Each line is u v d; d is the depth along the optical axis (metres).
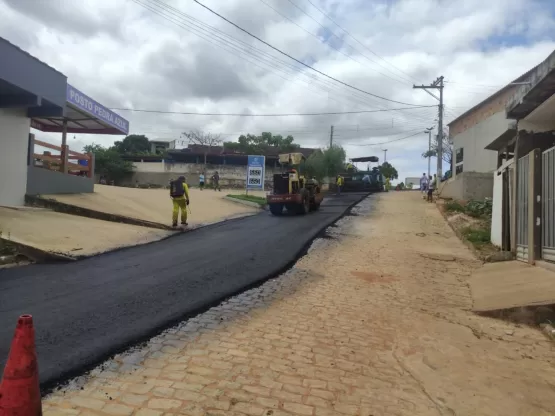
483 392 4.09
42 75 12.71
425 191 33.44
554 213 8.44
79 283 7.06
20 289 6.57
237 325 5.45
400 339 5.34
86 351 4.46
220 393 3.75
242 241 12.08
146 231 13.02
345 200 28.47
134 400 3.58
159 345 4.71
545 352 5.12
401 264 9.92
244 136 58.22
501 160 13.58
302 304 6.51
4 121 12.91
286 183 20.00
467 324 6.08
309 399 3.75
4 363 4.05
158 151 60.50
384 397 3.89
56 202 13.74
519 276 8.19
